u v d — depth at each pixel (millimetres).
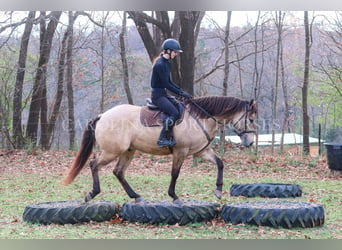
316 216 7418
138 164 16031
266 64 32844
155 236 6809
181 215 7516
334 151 13883
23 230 7156
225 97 8016
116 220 7727
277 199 10125
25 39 20766
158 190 11406
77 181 12711
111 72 25078
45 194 10945
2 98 20562
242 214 7445
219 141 18016
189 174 14188
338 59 25031
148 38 19484
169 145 7711
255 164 15633
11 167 15289
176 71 18391
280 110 33594
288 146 23766
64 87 24406
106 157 7984
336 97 24109
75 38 24422
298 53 28734
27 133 20422
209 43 33500
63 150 18797
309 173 14430
